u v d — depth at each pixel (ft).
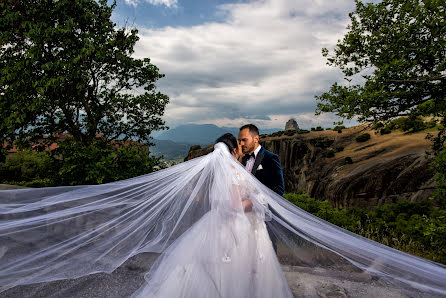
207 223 6.84
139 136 33.60
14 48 24.99
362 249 6.59
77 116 28.81
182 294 6.08
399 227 21.17
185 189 7.29
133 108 32.42
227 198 6.91
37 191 6.75
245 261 6.45
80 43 26.13
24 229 6.26
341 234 7.02
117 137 32.50
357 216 25.38
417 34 21.52
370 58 23.62
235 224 6.77
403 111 22.20
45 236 6.41
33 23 24.13
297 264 6.80
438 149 21.71
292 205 7.41
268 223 7.06
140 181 7.37
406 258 6.59
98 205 6.83
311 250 6.84
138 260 7.39
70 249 6.53
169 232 7.03
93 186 7.09
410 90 21.57
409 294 6.21
